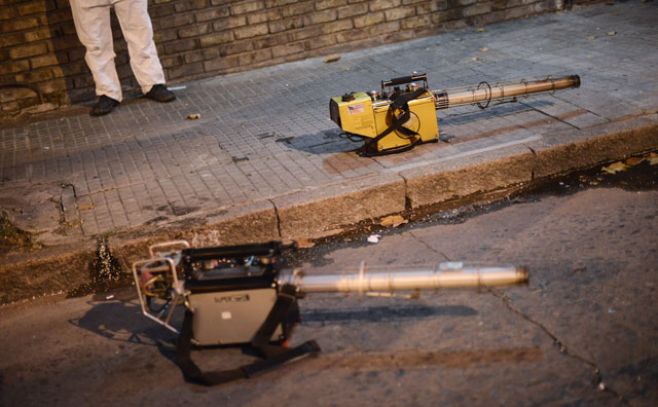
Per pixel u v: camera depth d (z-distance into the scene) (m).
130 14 7.59
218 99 7.75
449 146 5.71
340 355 3.76
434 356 3.66
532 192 5.38
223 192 5.41
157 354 4.00
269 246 3.83
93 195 5.67
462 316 3.96
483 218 5.11
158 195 5.51
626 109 5.90
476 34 8.83
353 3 8.76
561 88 5.89
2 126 7.86
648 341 3.56
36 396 3.78
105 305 4.62
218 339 3.89
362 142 5.99
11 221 5.32
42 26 7.92
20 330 4.46
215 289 3.76
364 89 7.38
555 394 3.29
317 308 4.22
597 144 5.55
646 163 5.54
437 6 8.98
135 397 3.65
